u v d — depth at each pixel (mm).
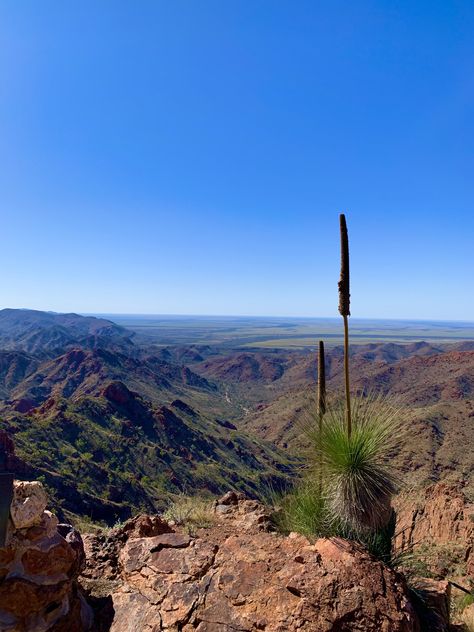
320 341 5438
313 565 4199
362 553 4453
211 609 3885
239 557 4551
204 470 72562
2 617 3533
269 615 3740
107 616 4129
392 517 5078
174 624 3807
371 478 4715
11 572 3621
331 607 3727
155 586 4301
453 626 5047
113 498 52344
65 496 44562
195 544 4934
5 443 48125
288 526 5824
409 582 4836
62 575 3830
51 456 55844
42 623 3646
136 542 5051
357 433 4992
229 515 7707
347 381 5148
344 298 5188
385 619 3633
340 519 4980
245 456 89562
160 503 56375
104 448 66938
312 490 5328
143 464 67500
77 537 4461
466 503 13750
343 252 5344
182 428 87875
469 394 102812
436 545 11547
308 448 5371
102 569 5156
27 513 3717
